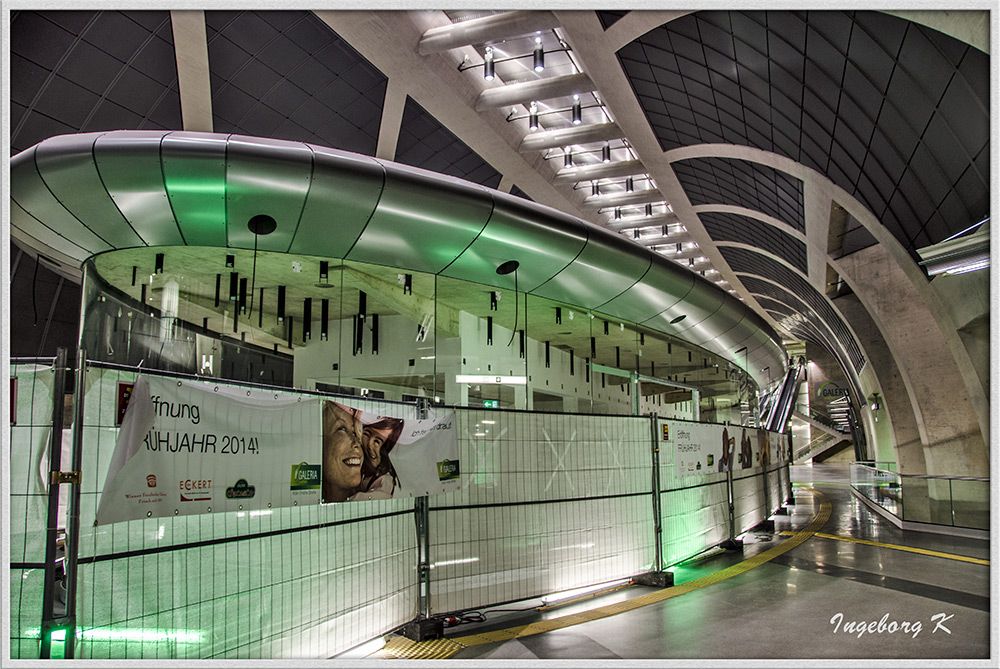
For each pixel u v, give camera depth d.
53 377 3.97
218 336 8.11
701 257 36.69
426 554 6.54
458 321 9.19
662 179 24.39
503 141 20.89
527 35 15.72
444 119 19.23
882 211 15.30
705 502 11.12
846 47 10.81
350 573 5.68
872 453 46.72
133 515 4.04
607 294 10.69
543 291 9.98
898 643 5.98
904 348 21.58
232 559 4.73
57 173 7.14
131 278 8.28
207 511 4.51
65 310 20.48
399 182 7.74
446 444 6.83
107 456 4.09
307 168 7.27
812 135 14.98
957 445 20.73
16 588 3.87
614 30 15.20
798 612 7.12
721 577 9.12
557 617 7.02
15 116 13.18
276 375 8.18
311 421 5.39
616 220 30.06
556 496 7.91
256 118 16.27
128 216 7.53
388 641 6.14
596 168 23.80
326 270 8.45
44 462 3.96
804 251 25.66
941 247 8.40
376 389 8.48
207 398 4.61
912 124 11.16
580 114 19.62
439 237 8.34
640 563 8.84
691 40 14.28
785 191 20.66
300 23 14.32
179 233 7.78
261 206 7.44
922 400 21.39
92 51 12.90
